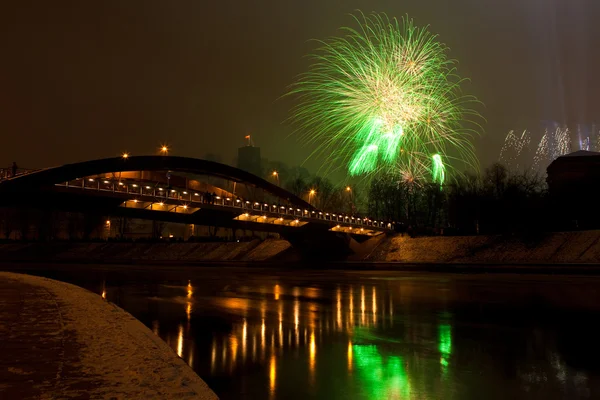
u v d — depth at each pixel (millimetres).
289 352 15320
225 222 75312
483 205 90688
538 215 83188
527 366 13508
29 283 34219
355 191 130375
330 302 30469
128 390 8891
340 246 99438
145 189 62719
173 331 19391
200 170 81062
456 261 83938
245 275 63469
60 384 9125
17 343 12891
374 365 13609
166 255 115250
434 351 15508
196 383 9531
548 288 40312
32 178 51750
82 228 138875
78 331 14914
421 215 120375
